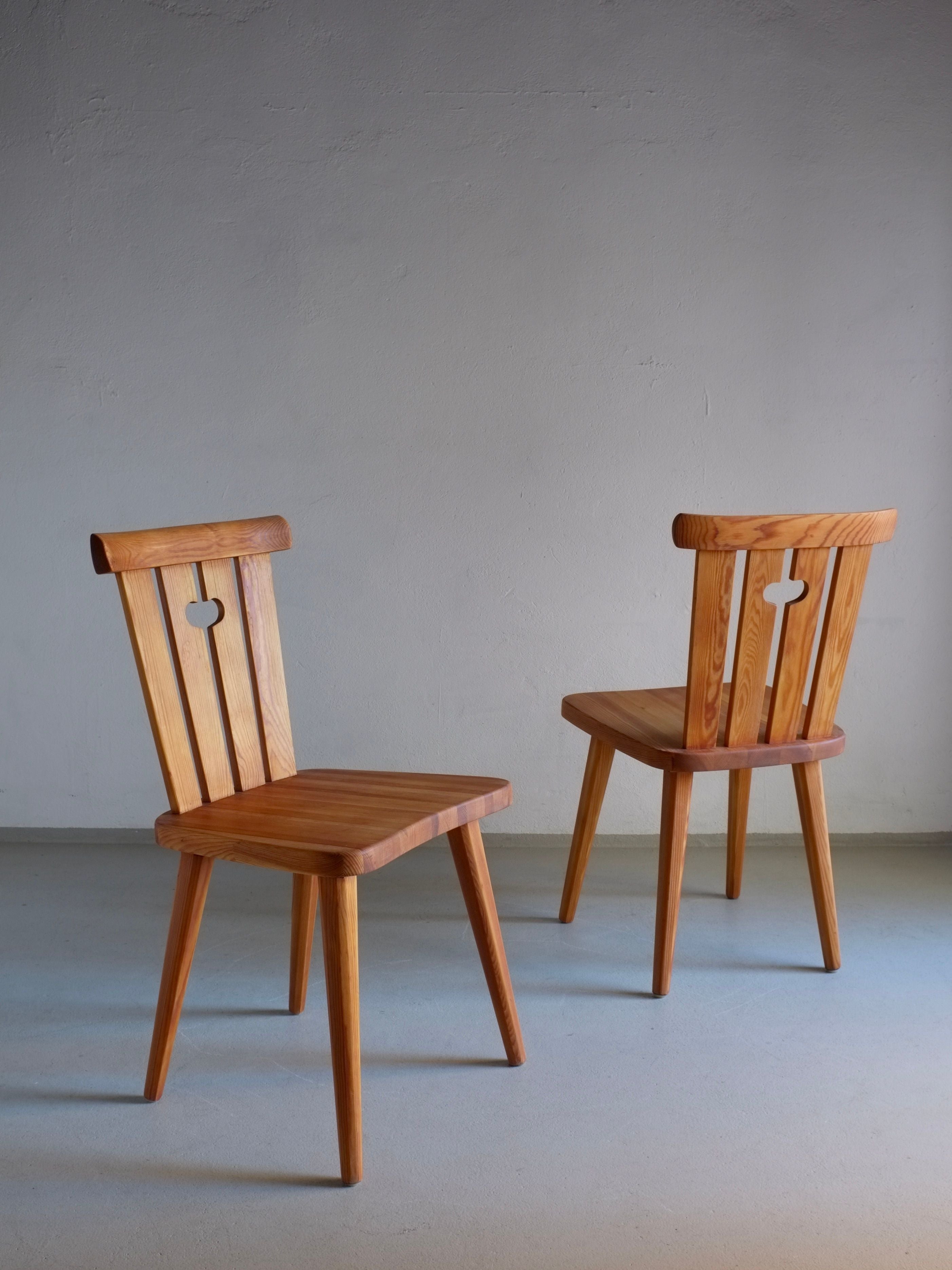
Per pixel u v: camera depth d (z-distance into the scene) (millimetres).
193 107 2406
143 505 2541
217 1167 1428
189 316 2471
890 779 2650
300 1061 1691
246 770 1662
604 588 2562
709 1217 1330
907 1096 1593
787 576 2613
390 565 2553
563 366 2482
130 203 2436
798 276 2465
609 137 2414
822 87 2408
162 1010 1558
